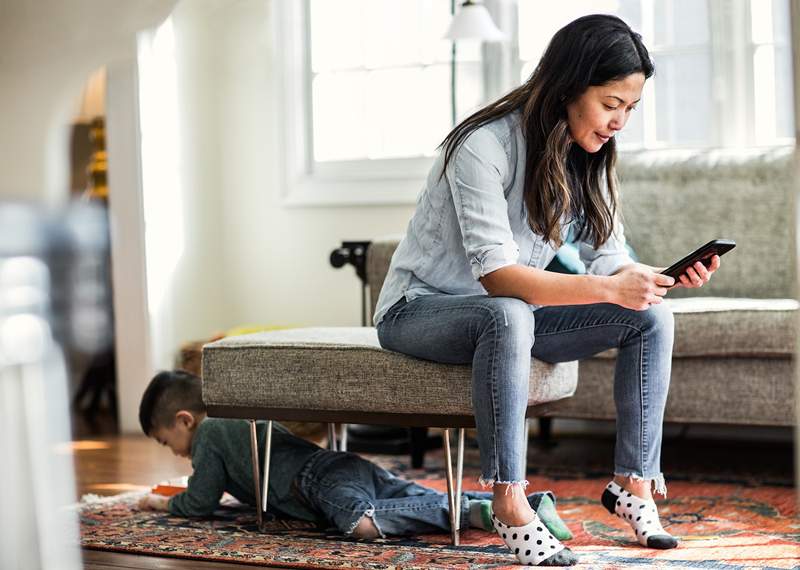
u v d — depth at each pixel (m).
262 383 2.04
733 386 2.53
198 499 2.22
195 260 3.86
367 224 3.88
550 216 1.72
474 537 2.00
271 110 4.02
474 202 1.73
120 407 3.47
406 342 1.87
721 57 3.41
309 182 3.98
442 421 1.90
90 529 2.13
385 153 3.94
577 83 1.66
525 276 1.70
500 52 3.72
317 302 3.98
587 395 2.65
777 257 3.01
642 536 1.88
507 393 1.68
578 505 2.33
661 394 1.85
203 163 3.93
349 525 1.98
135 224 3.43
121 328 3.46
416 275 1.88
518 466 1.71
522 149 1.76
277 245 4.03
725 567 1.71
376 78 3.94
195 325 3.84
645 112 3.51
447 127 3.85
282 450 2.18
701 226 3.11
